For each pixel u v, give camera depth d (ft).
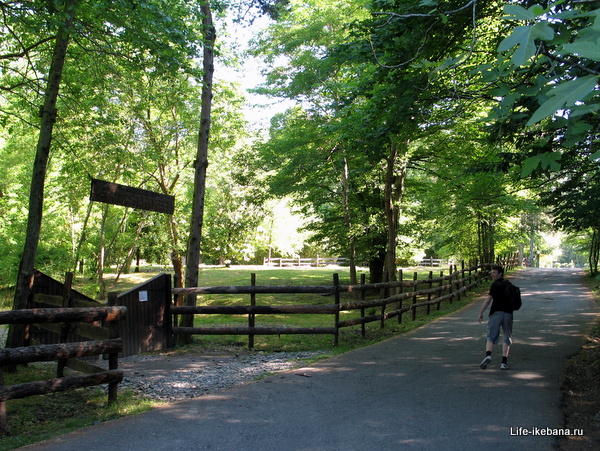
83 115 37.22
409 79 28.55
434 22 23.58
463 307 51.11
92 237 78.48
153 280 31.83
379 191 68.85
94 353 17.34
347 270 128.47
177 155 64.95
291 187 61.62
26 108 36.14
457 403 18.30
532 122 6.33
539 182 33.91
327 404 18.28
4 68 32.22
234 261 169.17
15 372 24.57
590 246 96.89
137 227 80.59
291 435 15.10
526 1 15.69
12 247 60.59
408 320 43.14
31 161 60.70
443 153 50.83
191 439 14.76
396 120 28.60
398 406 17.99
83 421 16.38
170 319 32.73
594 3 9.47
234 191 88.89
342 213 69.51
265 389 20.45
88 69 33.73
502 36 26.11
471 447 14.06
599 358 24.59
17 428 15.75
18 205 63.00
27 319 15.66
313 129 57.26
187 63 30.89
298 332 32.19
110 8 26.96
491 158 37.88
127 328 30.12
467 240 92.53
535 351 27.81
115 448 14.02
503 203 51.49
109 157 46.24
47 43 33.12
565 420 16.44
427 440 14.61
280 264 148.77
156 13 27.71
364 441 14.57
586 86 6.19
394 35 27.37
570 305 48.78
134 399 19.08
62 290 29.25
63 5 26.09
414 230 69.97
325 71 52.75
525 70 12.32
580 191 31.35
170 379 23.17
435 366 24.61
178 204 72.08
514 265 133.49
